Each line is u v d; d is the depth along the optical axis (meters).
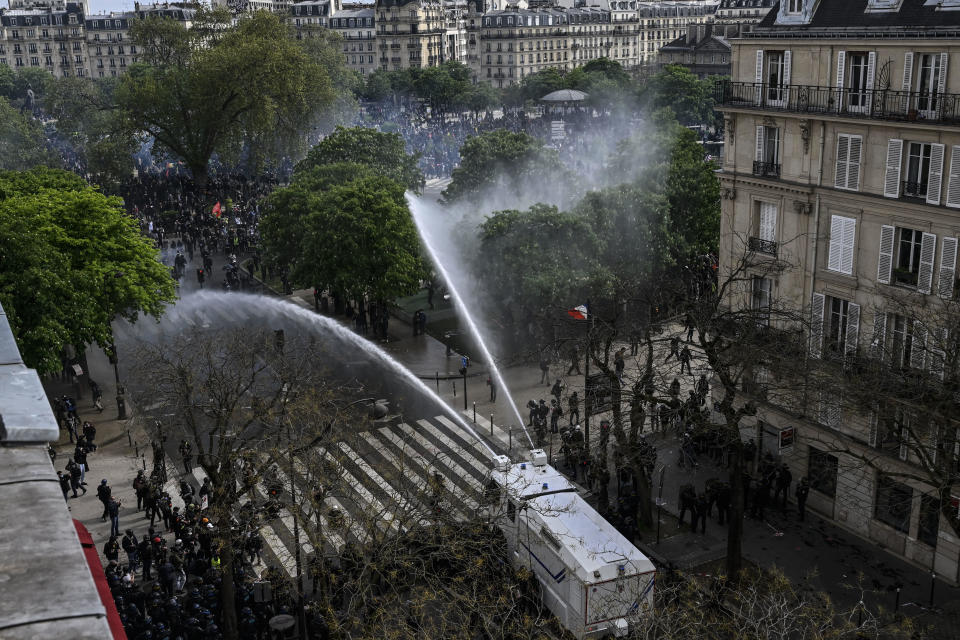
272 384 54.53
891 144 40.88
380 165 100.75
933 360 37.72
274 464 43.31
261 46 123.19
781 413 48.34
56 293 55.94
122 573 40.28
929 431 37.97
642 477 45.62
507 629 31.58
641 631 30.20
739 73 48.75
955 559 40.38
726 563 42.16
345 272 74.31
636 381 47.44
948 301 37.62
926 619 38.28
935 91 39.31
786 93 45.84
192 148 129.50
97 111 143.12
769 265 47.09
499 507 40.53
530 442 56.53
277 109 129.75
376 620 30.61
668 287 52.66
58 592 5.04
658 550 44.62
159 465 50.56
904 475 36.59
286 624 35.62
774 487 49.25
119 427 59.97
